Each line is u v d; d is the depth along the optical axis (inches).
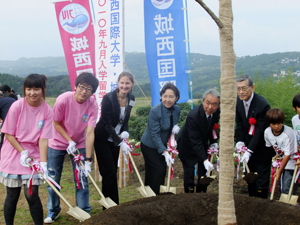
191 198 125.3
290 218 108.7
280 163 152.6
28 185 125.6
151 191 153.1
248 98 159.2
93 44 240.4
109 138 160.9
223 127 93.9
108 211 112.0
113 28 228.7
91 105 155.0
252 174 152.6
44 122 134.0
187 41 216.4
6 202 132.9
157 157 162.6
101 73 234.1
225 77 91.6
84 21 238.7
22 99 130.8
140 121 335.3
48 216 159.5
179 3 214.4
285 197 139.2
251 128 161.2
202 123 159.8
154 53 219.6
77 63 241.9
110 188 161.9
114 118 158.9
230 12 90.5
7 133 128.0
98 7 231.1
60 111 149.1
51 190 157.5
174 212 119.6
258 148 162.2
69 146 149.1
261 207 117.5
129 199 198.2
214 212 121.6
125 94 159.5
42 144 132.7
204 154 160.6
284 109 260.5
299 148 151.0
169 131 164.4
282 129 148.2
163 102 157.9
